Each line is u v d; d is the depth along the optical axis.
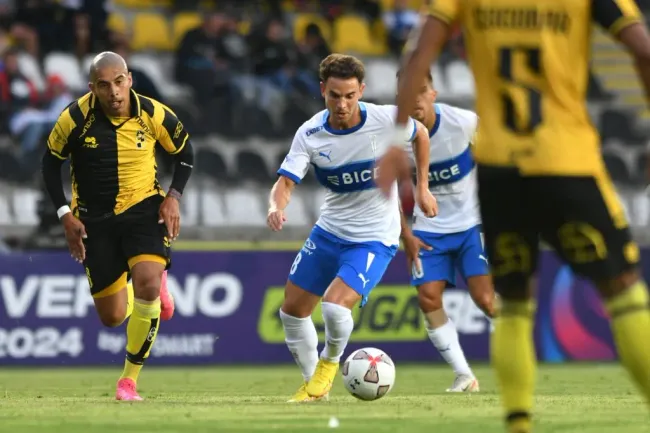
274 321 46.28
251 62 61.62
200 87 60.25
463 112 31.06
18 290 44.72
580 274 14.52
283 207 24.95
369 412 21.14
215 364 45.72
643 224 60.75
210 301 45.88
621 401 25.11
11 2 61.06
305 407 22.77
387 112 25.11
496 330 14.77
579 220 14.09
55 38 60.62
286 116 60.94
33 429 17.91
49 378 38.59
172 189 27.41
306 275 25.97
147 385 33.88
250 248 46.31
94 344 45.09
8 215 54.25
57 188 27.09
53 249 49.41
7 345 44.53
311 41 63.28
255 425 18.33
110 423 18.81
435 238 31.45
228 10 65.56
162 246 27.19
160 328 45.38
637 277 14.39
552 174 14.07
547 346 47.44
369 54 67.94
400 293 46.69
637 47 14.07
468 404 23.77
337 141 25.06
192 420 19.36
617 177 63.09
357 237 25.48
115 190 26.89
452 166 31.06
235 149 59.25
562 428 17.78
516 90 14.30
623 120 65.56
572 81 14.34
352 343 46.25
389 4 70.31
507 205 14.38
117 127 26.64
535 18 14.28
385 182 14.35
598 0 14.23
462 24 14.74
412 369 43.88
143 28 65.69
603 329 47.88
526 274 14.59
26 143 55.56
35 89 57.25
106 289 28.12
